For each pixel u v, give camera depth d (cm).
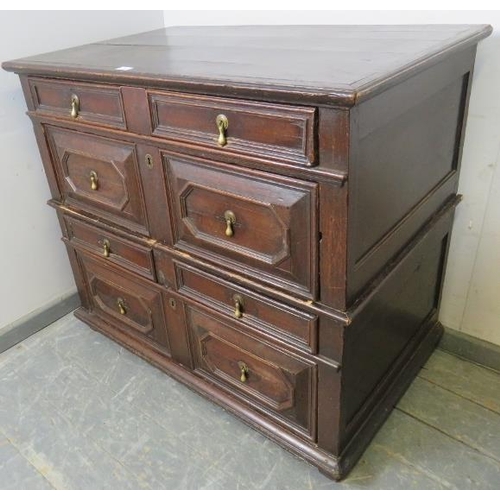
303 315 95
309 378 102
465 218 126
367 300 92
